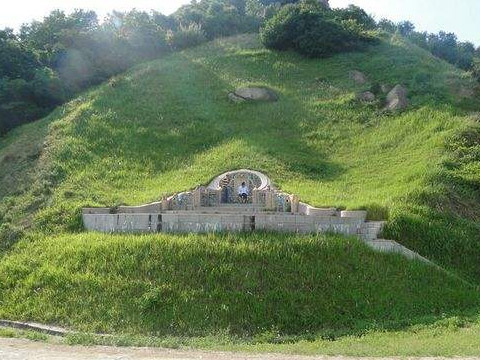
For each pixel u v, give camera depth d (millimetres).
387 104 45719
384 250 25188
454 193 31078
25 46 57000
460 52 79438
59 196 32719
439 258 27031
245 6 83188
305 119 44656
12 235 29656
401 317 21656
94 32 61375
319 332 20438
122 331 20797
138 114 45031
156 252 24156
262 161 37000
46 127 43344
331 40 58281
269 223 26109
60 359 16547
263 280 22453
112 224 28172
